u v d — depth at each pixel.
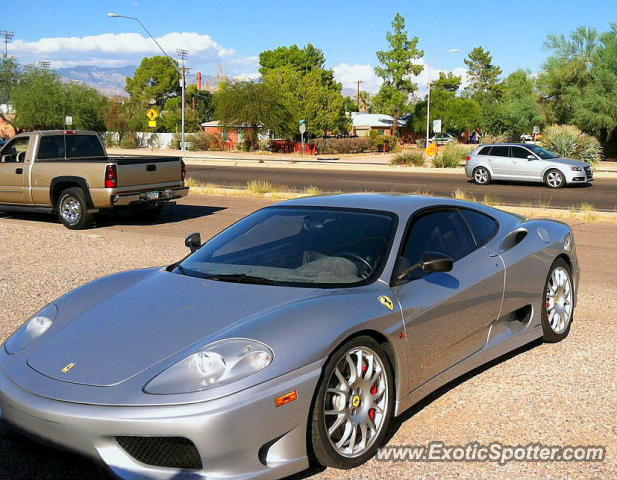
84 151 13.81
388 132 96.31
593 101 40.16
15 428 3.21
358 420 3.40
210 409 2.89
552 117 44.59
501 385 4.43
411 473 3.30
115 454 2.97
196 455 2.95
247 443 2.96
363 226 4.18
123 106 71.31
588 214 14.16
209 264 4.22
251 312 3.44
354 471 3.33
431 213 4.42
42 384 3.19
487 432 3.74
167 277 4.18
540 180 23.50
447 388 4.41
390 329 3.60
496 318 4.56
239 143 59.78
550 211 14.86
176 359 3.13
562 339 5.39
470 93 119.69
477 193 21.03
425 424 3.86
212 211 15.32
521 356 5.03
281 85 69.00
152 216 14.15
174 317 3.52
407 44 93.56
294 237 4.24
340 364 3.35
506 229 4.93
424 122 91.06
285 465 3.08
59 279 7.80
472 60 119.56
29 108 64.88
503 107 49.28
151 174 12.98
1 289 7.30
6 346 3.71
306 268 3.92
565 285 5.39
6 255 9.41
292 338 3.19
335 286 3.73
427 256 3.96
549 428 3.77
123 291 4.04
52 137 13.33
